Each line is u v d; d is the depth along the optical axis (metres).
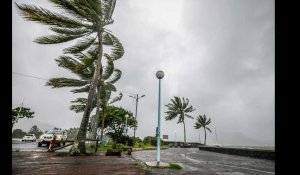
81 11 13.93
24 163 8.78
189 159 15.71
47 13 12.96
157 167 9.53
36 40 14.55
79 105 29.98
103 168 8.23
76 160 10.93
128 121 41.97
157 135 10.63
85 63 15.16
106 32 16.58
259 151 18.33
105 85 28.20
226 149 26.08
